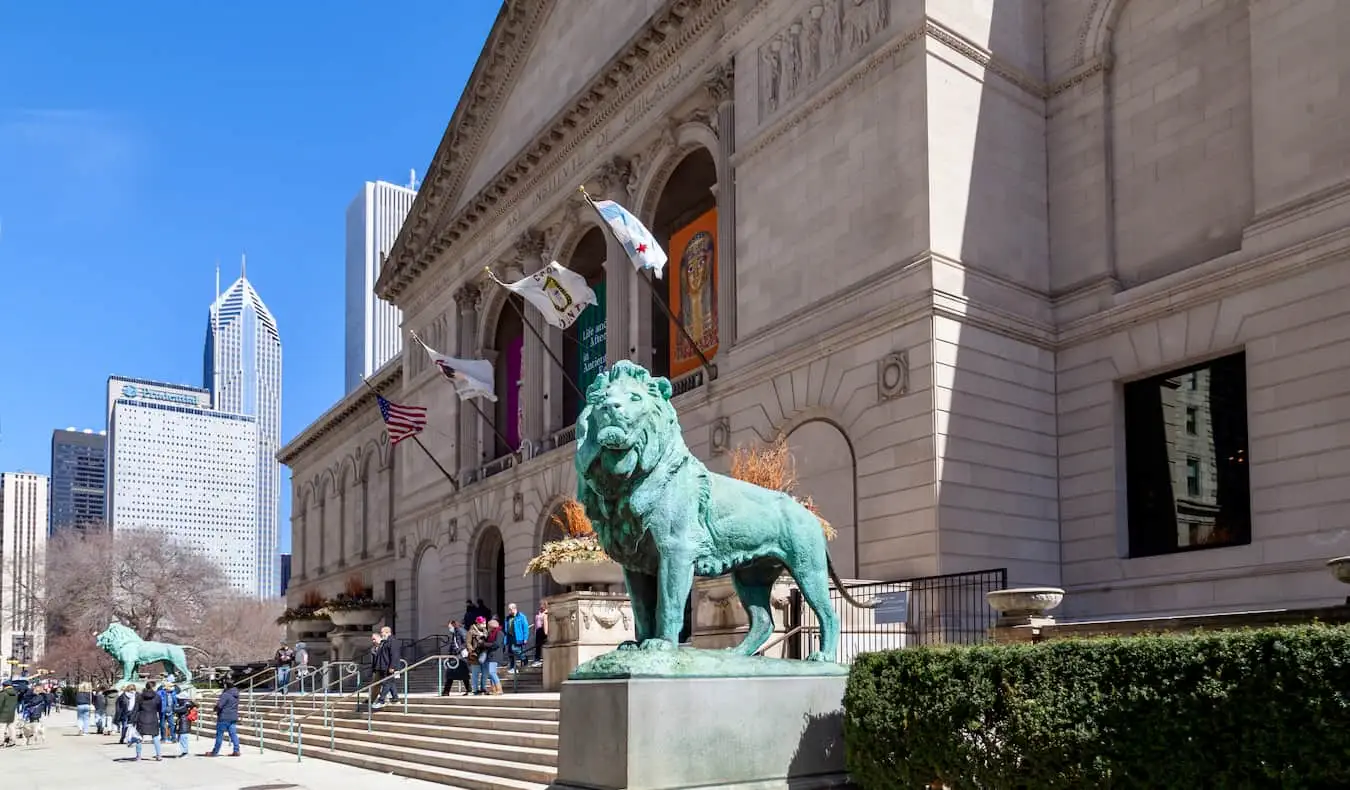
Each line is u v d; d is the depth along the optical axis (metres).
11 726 36.69
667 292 37.06
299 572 78.00
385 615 58.31
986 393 24.27
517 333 45.69
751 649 11.66
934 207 24.31
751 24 30.78
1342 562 11.81
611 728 10.17
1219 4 23.73
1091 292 25.28
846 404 25.66
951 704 10.59
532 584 40.09
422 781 20.08
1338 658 8.01
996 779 10.16
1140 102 25.17
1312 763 8.07
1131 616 23.20
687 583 10.67
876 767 11.15
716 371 30.89
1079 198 25.94
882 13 26.22
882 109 25.89
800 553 11.86
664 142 34.91
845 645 19.88
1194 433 23.11
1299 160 21.34
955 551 22.97
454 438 47.81
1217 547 22.22
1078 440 25.06
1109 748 9.37
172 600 91.94
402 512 53.28
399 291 55.12
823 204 27.38
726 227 31.14
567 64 40.72
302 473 79.25
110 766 25.75
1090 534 24.48
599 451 10.46
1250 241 21.98
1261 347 21.64
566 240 40.28
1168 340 23.50
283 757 26.50
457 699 24.03
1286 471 20.89
